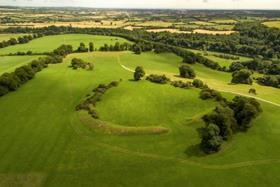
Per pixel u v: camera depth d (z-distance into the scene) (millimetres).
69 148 89875
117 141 93375
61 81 139500
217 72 183000
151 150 89062
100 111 108750
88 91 127000
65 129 99438
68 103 117438
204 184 76188
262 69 190625
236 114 101188
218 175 79250
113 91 123438
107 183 76500
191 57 194250
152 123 101750
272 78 157375
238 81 153125
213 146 87375
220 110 97750
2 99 121688
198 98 115812
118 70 161625
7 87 127500
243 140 93812
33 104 116812
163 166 82438
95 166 82500
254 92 130125
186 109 109562
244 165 83125
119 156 86500
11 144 91500
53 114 109250
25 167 81750
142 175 79188
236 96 113250
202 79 154375
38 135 96250
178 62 196375
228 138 93375
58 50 190250
